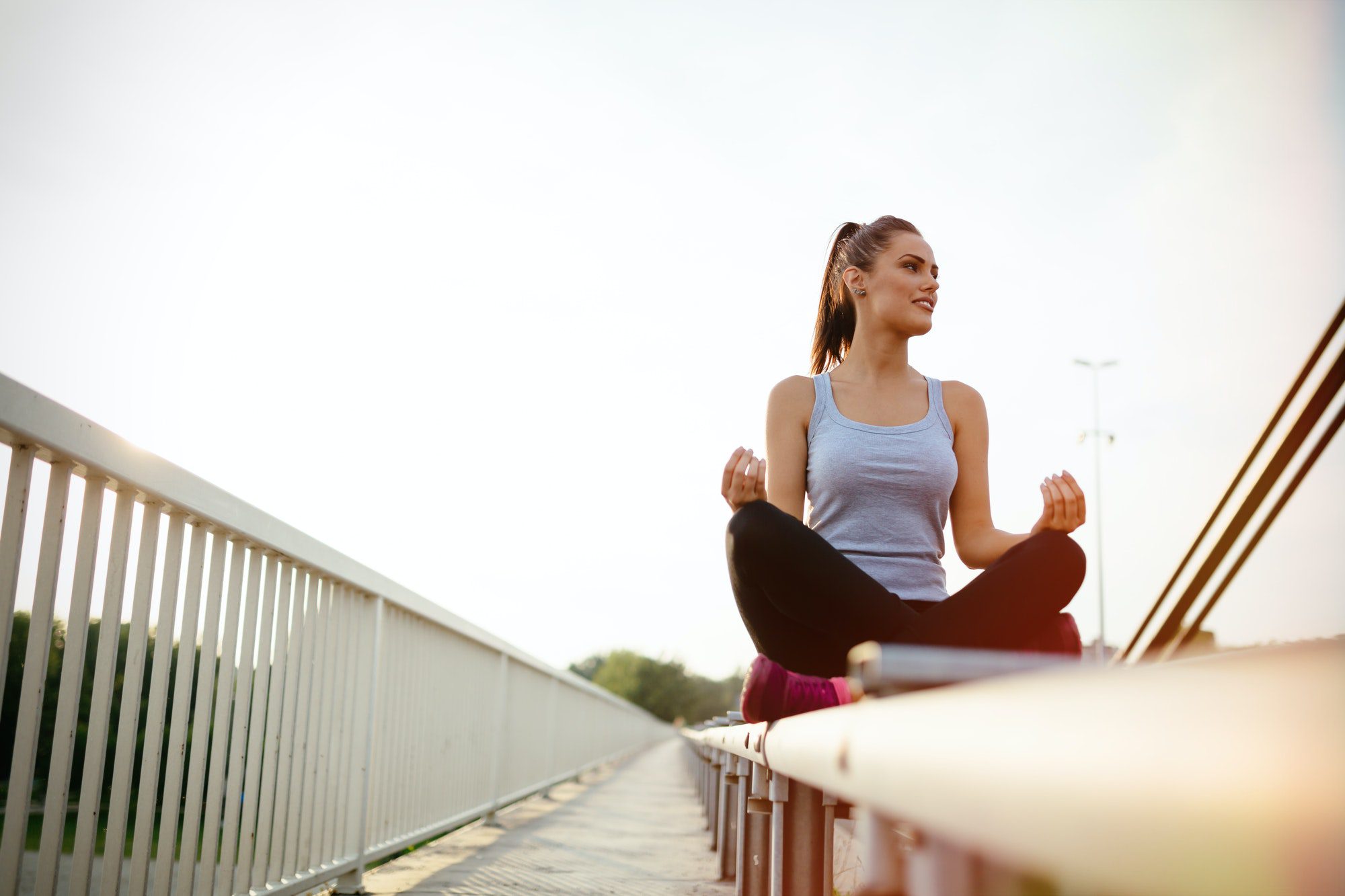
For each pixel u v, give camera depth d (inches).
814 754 29.9
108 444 65.4
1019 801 11.5
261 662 97.3
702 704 2458.2
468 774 201.0
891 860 20.6
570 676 379.9
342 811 122.9
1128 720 9.3
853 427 72.6
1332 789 7.2
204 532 83.5
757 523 51.9
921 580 70.1
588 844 192.9
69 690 64.5
